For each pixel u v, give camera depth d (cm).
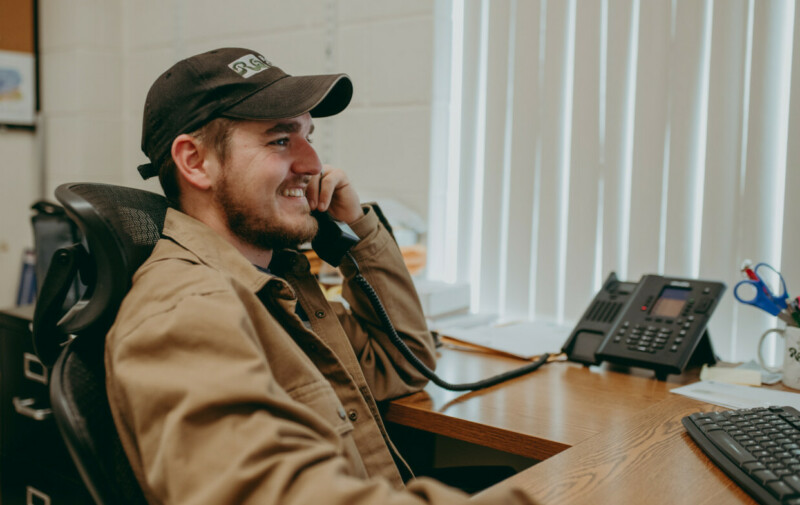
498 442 101
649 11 165
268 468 64
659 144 166
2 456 171
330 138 221
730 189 158
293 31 226
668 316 138
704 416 94
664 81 165
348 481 63
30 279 284
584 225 178
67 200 82
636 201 170
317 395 84
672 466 82
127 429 75
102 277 82
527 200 188
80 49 270
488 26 192
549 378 130
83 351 83
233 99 94
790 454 78
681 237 165
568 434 97
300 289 112
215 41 248
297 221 101
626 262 174
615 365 141
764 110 153
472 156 198
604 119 174
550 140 183
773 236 154
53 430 156
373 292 121
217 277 80
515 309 192
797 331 123
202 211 99
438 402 115
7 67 282
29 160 293
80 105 272
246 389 68
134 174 283
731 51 156
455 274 204
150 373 71
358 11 210
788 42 149
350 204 125
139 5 272
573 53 178
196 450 66
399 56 203
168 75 98
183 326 73
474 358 144
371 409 108
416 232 200
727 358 160
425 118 199
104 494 72
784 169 151
